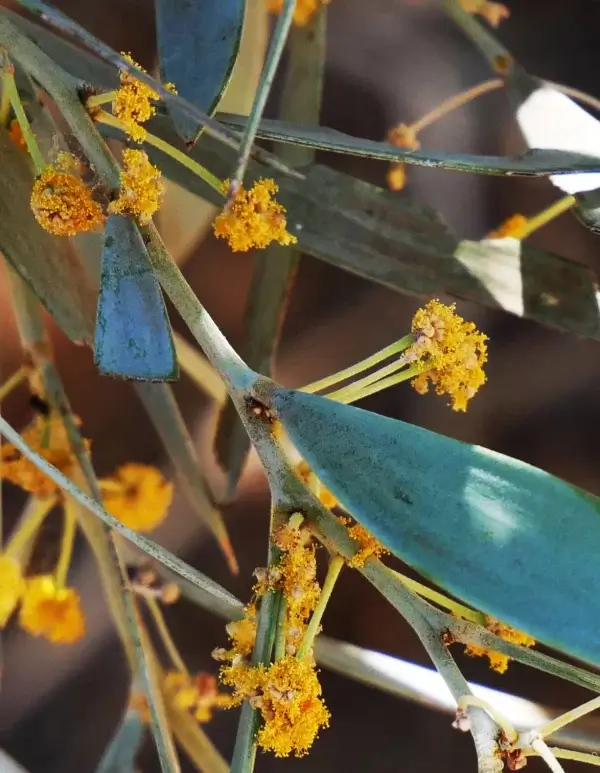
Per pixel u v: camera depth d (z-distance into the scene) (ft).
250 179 0.86
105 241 0.74
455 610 0.76
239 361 0.74
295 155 0.87
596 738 0.81
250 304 0.91
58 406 0.87
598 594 0.71
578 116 0.85
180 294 0.75
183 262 0.94
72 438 0.87
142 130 0.76
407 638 0.94
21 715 0.94
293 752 0.94
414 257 0.87
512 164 0.77
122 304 0.73
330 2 0.94
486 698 0.81
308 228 0.87
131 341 0.73
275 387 0.73
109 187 0.76
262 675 0.73
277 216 0.77
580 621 0.71
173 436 0.91
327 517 0.74
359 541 0.74
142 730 0.88
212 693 0.90
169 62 0.75
